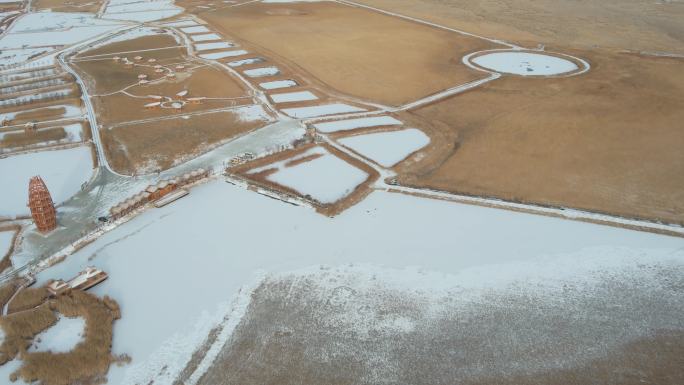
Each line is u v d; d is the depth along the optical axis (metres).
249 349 33.72
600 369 31.47
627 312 35.59
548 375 31.17
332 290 38.47
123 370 32.62
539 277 39.12
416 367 32.00
